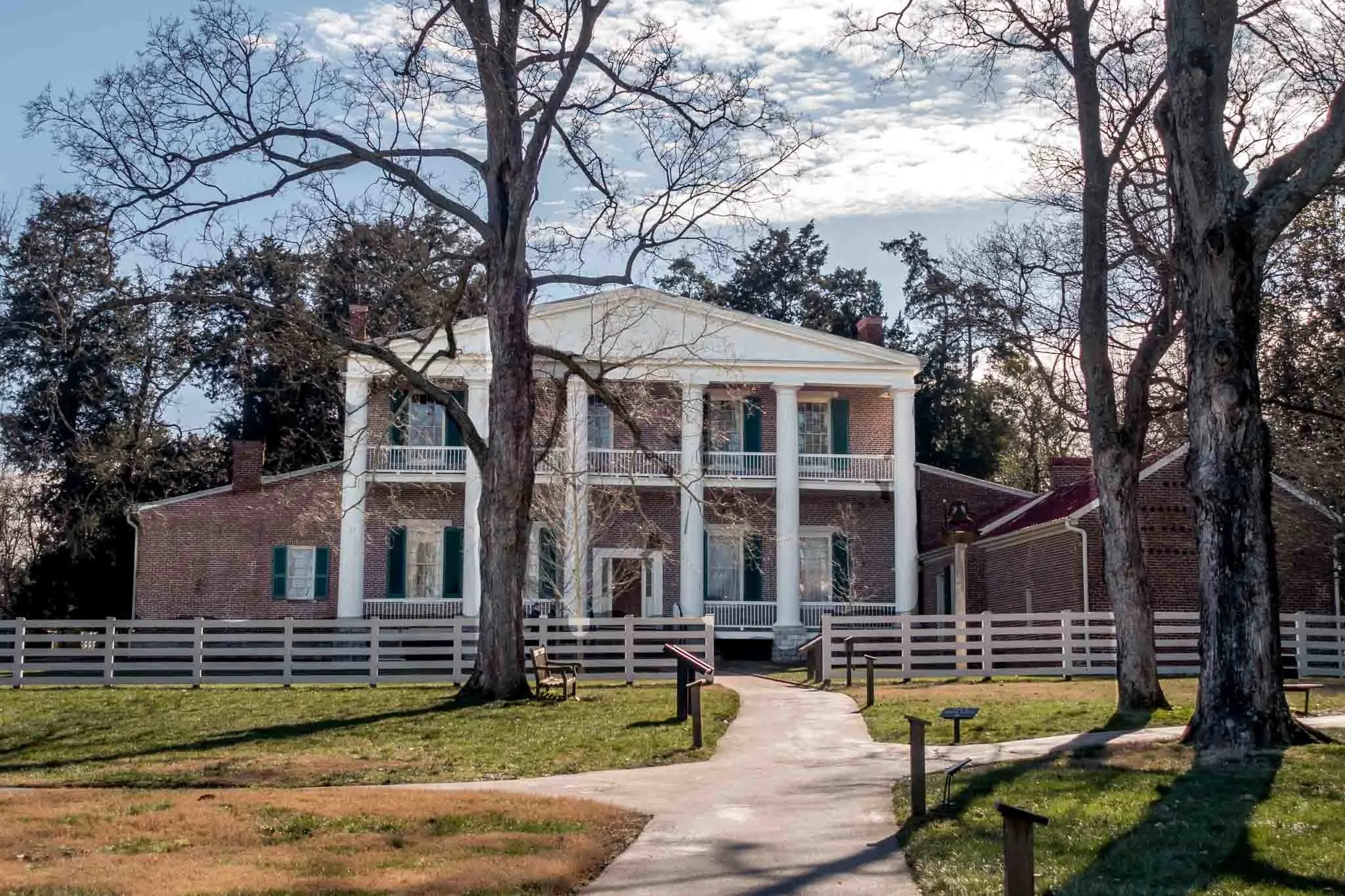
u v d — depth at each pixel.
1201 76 14.91
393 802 13.19
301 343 23.47
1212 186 14.85
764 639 38.06
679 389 37.12
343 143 23.12
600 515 37.25
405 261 24.16
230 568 37.31
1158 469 31.23
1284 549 30.62
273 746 18.84
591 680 27.59
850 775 14.98
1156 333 20.39
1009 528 36.34
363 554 36.84
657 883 9.80
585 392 35.66
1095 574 30.94
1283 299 29.28
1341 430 29.72
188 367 22.58
